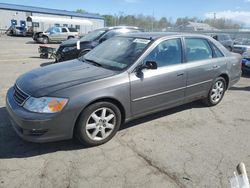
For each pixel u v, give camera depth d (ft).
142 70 12.80
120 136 12.93
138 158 11.03
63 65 14.14
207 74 16.17
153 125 14.33
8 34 112.16
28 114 10.27
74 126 11.17
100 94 11.26
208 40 16.80
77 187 9.16
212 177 9.94
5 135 12.59
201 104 17.95
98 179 9.61
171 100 14.47
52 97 10.49
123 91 12.03
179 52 14.73
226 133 13.74
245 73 31.19
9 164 10.34
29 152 11.21
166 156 11.28
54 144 11.90
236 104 18.63
